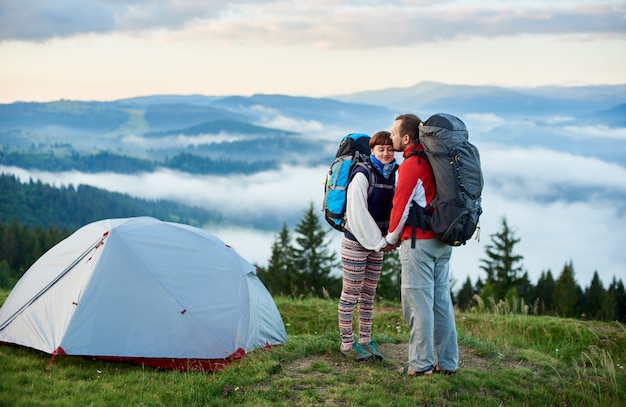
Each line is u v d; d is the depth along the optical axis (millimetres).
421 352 5781
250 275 8367
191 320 7207
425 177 5426
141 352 6902
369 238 5590
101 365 6859
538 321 10539
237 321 7430
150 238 7738
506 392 5855
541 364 6914
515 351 7402
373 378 5762
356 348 6211
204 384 5836
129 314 7098
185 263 7668
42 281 7535
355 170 5746
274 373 5930
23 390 5750
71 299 7152
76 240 7859
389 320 10953
